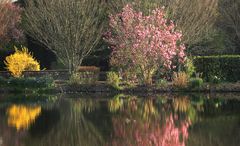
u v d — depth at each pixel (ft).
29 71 110.73
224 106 70.90
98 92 98.43
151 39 95.55
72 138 48.67
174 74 98.37
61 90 100.17
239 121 56.49
